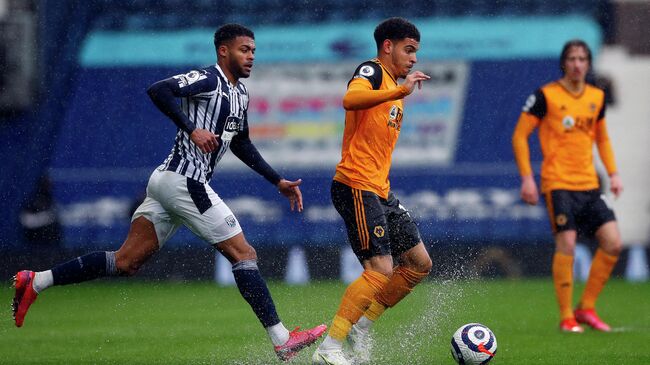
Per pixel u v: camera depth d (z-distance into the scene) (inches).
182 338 1259.8
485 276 2460.6
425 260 990.4
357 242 937.5
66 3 2662.4
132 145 2596.0
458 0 2704.2
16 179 2529.5
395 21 952.9
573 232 1331.2
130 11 2701.8
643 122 2581.2
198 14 2706.7
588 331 1325.0
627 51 2618.1
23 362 1039.6
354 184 933.8
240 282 941.2
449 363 996.6
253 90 2630.4
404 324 1374.3
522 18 2679.6
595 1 2667.3
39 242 2486.5
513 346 1149.1
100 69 2650.1
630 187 2546.8
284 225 2507.4
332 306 1546.5
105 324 1459.2
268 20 2699.3
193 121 948.6
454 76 2628.0
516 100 2608.3
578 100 1336.1
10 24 2613.2
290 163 2583.7
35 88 2605.8
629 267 2455.7
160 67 2659.9
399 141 2588.6
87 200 2534.5
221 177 2549.2
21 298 964.6
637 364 995.9
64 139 2586.1
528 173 1370.6
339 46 2662.4
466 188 2541.8
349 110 900.6
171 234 985.5
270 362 1003.9
